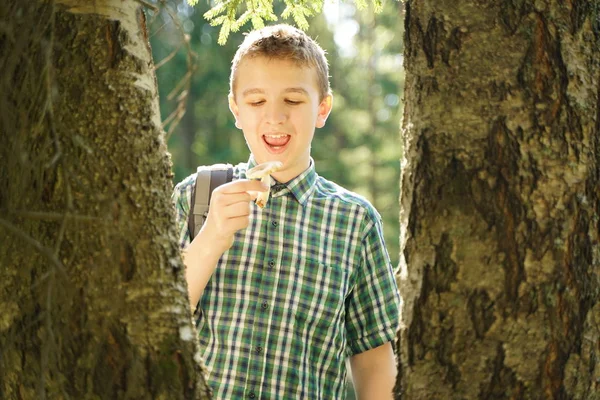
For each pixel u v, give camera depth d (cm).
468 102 163
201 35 1417
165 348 159
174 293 163
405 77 174
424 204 165
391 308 253
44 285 157
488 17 164
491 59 163
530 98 161
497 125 162
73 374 156
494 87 162
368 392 250
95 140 160
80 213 157
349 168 1559
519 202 160
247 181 228
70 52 161
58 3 161
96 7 162
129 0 168
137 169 162
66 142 158
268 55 248
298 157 252
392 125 1619
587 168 161
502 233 160
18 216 159
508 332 160
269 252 245
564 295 159
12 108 157
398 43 1596
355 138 1620
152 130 166
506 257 160
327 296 244
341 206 254
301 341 240
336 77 1667
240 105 255
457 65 165
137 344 158
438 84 166
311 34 1611
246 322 239
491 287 160
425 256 165
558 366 159
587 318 161
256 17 280
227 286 242
